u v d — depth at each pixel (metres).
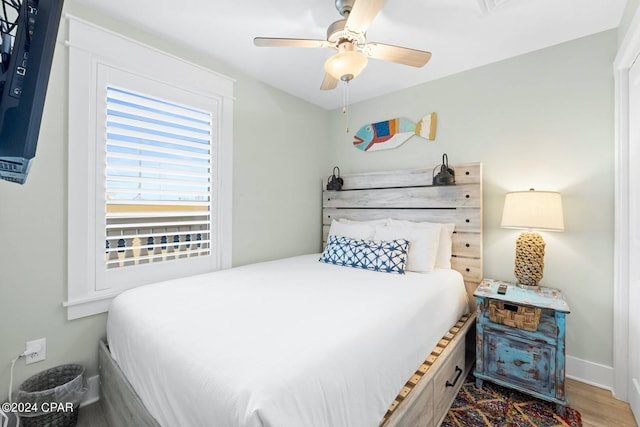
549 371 1.74
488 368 1.94
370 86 2.85
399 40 2.06
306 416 0.83
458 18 1.83
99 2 1.71
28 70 0.67
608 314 1.94
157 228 2.10
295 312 1.36
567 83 2.09
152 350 1.14
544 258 2.16
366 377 1.08
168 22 1.89
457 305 2.11
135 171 1.98
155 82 2.04
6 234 1.54
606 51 1.95
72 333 1.75
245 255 2.64
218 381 0.88
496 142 2.38
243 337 1.11
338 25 1.52
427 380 1.40
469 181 2.41
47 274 1.66
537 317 1.78
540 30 1.95
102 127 1.82
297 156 3.12
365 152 3.20
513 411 1.73
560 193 2.07
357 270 2.27
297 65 2.46
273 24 1.91
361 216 3.08
